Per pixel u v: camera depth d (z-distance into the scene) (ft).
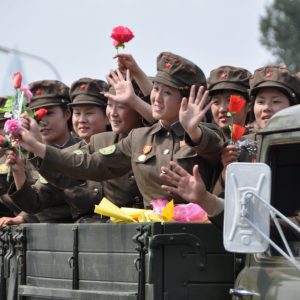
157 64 70.69
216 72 78.07
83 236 66.03
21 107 75.41
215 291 60.49
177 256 59.82
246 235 52.29
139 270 60.29
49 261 69.56
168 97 69.51
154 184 68.49
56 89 89.30
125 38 76.89
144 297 60.08
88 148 79.25
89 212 79.36
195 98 70.18
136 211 65.82
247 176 52.21
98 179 72.23
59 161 71.51
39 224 70.69
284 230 56.65
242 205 51.98
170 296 59.47
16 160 76.54
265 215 52.34
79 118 85.97
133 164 69.87
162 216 63.98
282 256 55.93
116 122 78.43
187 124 64.23
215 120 77.87
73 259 66.59
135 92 81.41
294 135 56.44
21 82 75.72
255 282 55.98
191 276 60.03
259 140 58.65
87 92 85.51
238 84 77.25
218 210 59.11
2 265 75.87
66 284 67.62
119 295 61.72
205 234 60.44
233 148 65.41
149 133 70.28
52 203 80.94
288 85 73.31
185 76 69.77
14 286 73.56
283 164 58.39
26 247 72.43
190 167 67.62
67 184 75.72
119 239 62.85
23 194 77.92
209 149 65.41
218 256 60.64
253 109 77.20
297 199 58.13
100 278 64.49
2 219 86.58
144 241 59.88
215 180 67.82
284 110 57.88
